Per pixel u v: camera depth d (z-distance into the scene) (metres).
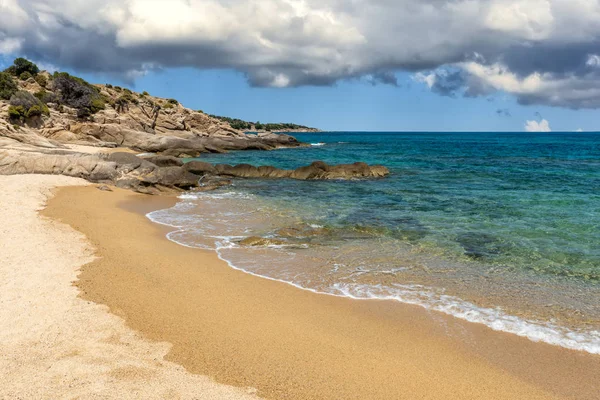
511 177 37.38
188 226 18.78
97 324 8.66
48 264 12.02
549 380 7.48
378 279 12.37
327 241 16.45
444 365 7.86
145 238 16.34
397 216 20.92
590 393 7.12
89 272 11.70
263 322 9.38
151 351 7.77
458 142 136.75
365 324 9.48
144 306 9.81
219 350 8.00
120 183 29.22
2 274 10.95
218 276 12.34
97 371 6.89
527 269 13.30
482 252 15.01
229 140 75.50
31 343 7.68
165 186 29.42
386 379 7.29
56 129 55.62
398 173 41.16
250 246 15.66
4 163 29.03
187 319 9.31
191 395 6.41
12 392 6.17
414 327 9.40
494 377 7.52
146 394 6.34
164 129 76.25
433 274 12.84
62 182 27.20
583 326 9.56
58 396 6.13
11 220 16.62
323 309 10.23
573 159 59.91
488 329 9.38
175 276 12.11
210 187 30.83
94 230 16.56
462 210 22.33
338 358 7.94
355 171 37.66
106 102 71.69
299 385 6.96
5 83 56.75
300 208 23.17
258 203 24.83
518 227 18.47
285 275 12.62
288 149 82.94
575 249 15.31
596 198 25.52
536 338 8.99
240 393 6.61
